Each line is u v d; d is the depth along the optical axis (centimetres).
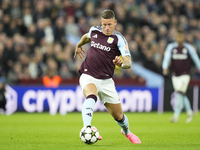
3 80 4981
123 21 6556
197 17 7744
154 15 6900
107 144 2066
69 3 6431
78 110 4897
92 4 6619
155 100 5178
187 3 7656
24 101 4784
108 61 2003
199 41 7144
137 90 5097
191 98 5275
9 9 5997
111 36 2016
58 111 4819
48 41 5681
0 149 1819
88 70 2012
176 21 7238
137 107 5103
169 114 4969
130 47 6012
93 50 2027
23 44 5447
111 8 6625
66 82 5031
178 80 3897
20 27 5900
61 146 1930
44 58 5281
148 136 2566
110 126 3312
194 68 6122
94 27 2091
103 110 5006
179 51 3872
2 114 4669
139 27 6681
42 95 4809
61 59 5325
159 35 6719
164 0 7431
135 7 6988
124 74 5538
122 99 5022
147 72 5866
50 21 6075
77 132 2805
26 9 6072
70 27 6100
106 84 2005
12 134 2620
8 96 4738
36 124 3456
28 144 2038
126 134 2134
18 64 5044
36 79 4956
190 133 2789
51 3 6212
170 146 1952
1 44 5194
